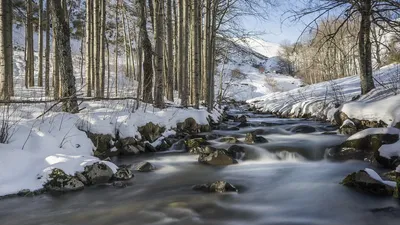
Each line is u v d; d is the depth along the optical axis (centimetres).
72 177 593
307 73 4488
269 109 2259
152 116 1011
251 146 896
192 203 529
